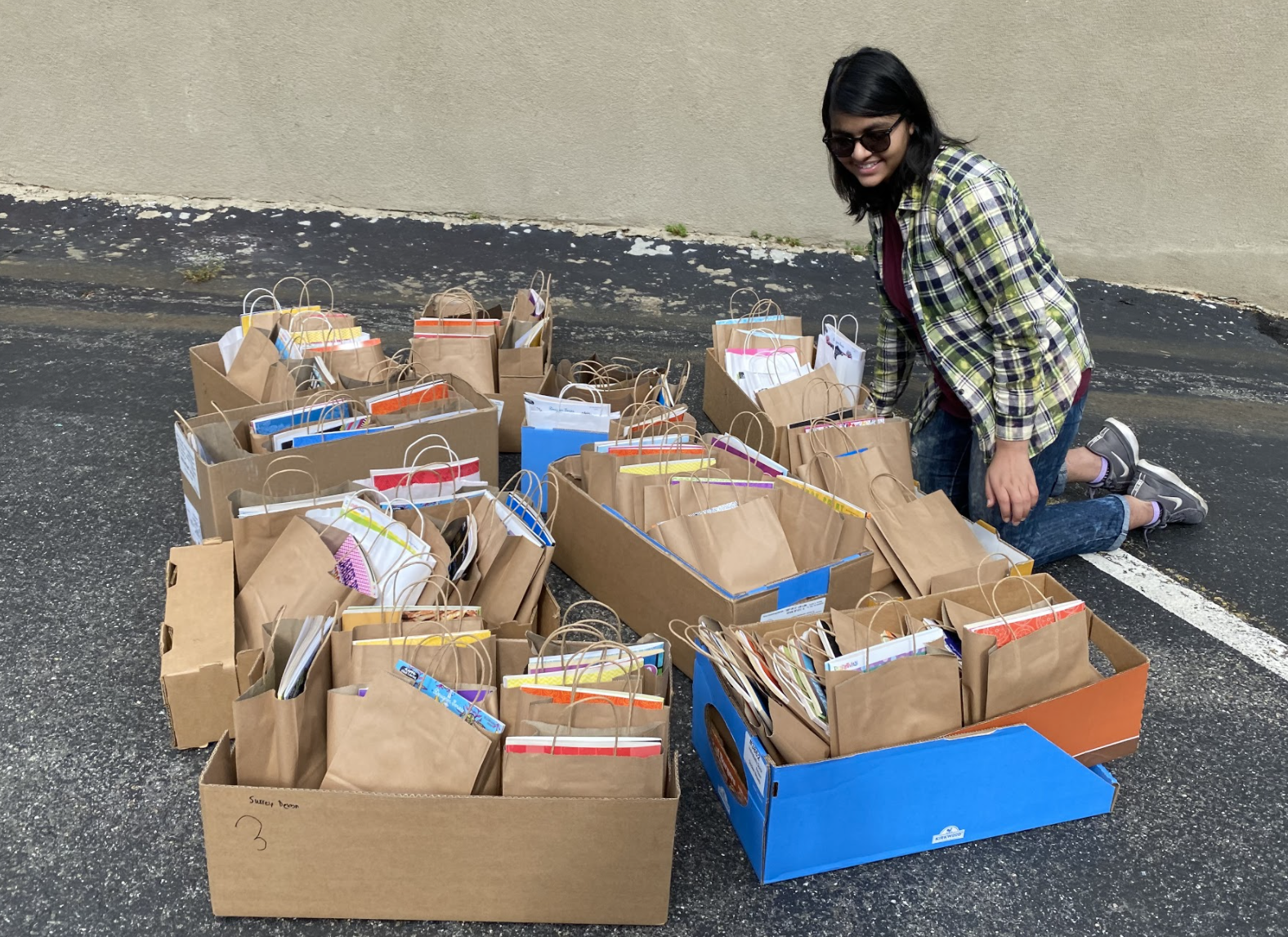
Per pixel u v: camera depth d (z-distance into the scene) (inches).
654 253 232.5
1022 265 97.8
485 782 77.7
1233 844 93.8
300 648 82.5
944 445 124.5
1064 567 136.1
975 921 83.8
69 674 103.2
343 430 118.7
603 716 80.8
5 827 86.2
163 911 80.0
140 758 94.0
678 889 84.5
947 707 85.4
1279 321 234.4
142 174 233.0
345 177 235.5
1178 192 233.6
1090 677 91.9
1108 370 201.3
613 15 221.0
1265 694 115.2
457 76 225.9
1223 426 183.2
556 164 235.6
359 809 73.5
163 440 147.1
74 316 182.4
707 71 226.8
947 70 225.5
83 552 122.0
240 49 221.5
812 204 239.3
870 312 216.7
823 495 114.6
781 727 81.6
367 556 98.6
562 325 195.6
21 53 219.0
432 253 222.2
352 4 218.1
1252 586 136.3
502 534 100.7
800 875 85.7
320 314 146.8
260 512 99.9
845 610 106.0
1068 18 219.0
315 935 78.4
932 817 87.1
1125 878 89.0
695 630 98.3
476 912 79.0
